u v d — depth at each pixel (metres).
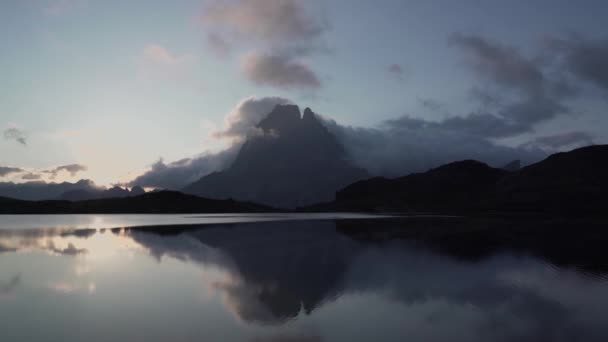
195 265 29.91
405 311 17.47
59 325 15.37
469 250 38.56
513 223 83.81
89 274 26.20
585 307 18.02
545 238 50.12
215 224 87.12
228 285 22.84
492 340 13.91
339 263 30.89
